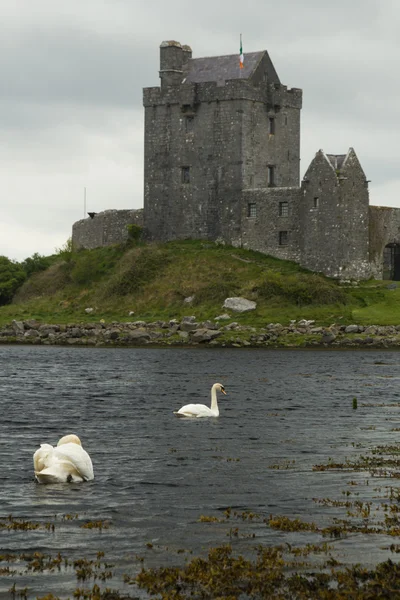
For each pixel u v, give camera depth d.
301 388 124.31
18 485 60.78
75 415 95.06
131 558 46.56
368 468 66.19
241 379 137.00
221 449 74.06
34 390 120.00
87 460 62.19
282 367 158.62
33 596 42.16
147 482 61.72
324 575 44.00
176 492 59.06
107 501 56.66
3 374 143.62
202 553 47.25
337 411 98.88
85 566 45.50
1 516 53.41
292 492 59.06
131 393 117.25
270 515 53.66
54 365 161.88
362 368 156.88
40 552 47.41
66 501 56.59
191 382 132.38
